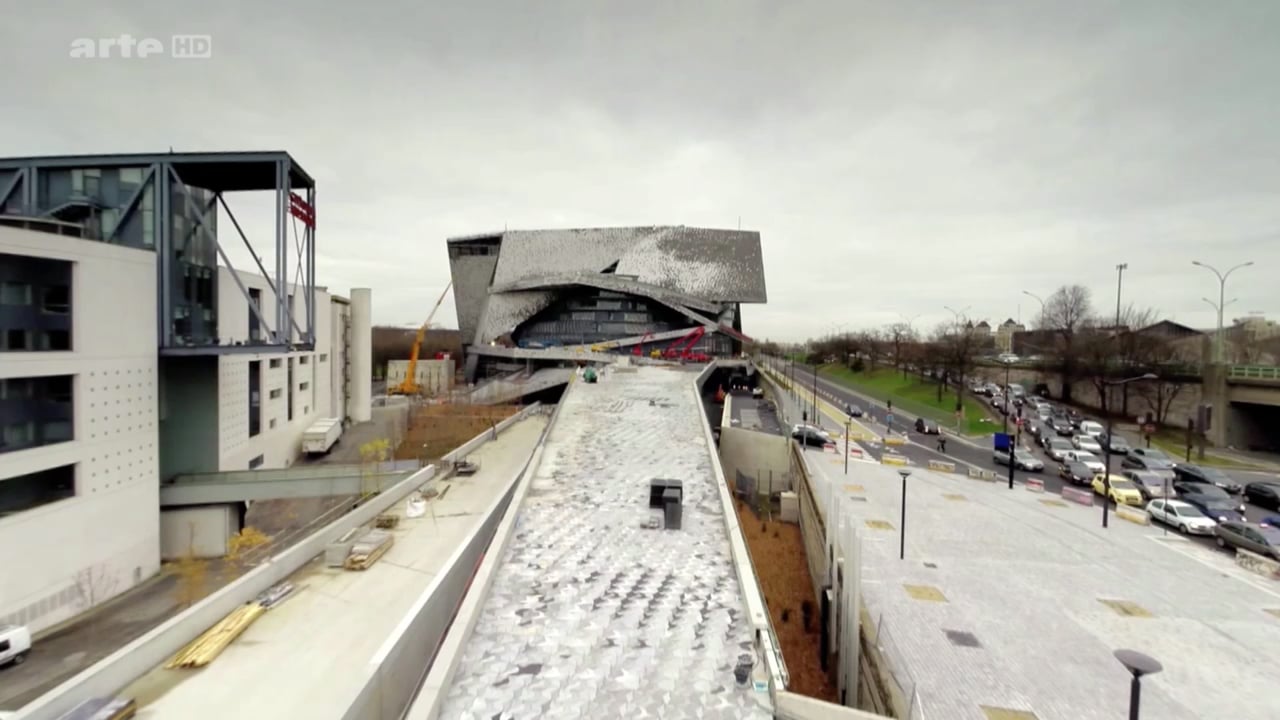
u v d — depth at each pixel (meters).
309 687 14.44
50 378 25.02
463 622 13.84
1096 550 23.62
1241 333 86.00
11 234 23.06
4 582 22.16
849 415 56.59
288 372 52.22
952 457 45.47
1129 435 53.38
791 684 20.31
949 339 98.44
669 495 20.81
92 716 12.45
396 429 62.94
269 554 31.80
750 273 99.62
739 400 70.56
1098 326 90.25
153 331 30.23
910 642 16.28
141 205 31.86
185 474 34.34
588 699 11.94
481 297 111.88
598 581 16.97
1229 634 16.92
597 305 100.94
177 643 15.65
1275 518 28.94
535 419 60.97
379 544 23.47
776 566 29.33
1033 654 15.71
